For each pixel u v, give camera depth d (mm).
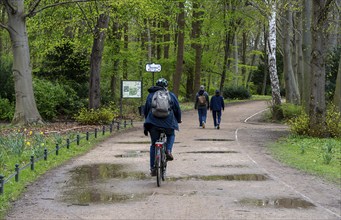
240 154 16656
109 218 8164
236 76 71188
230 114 44188
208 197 9750
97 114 28906
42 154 14984
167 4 43531
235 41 69812
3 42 63500
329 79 38094
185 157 15828
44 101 33125
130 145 19719
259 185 11055
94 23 31219
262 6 36031
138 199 9625
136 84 30484
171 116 11266
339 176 12227
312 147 18828
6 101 34156
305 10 31391
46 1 32844
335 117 22828
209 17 52906
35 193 10305
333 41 41094
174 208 8828
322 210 8703
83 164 14570
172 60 53938
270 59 38531
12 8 26969
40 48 36781
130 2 28750
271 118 37906
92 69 31094
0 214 8438
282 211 8602
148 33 50562
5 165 13633
